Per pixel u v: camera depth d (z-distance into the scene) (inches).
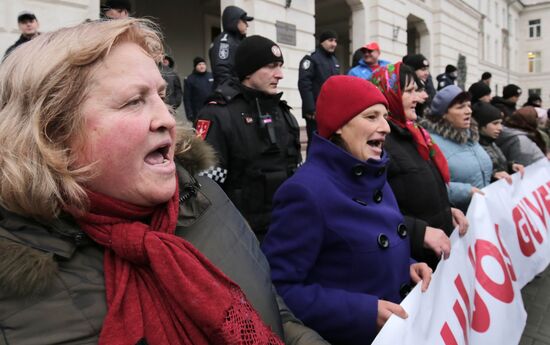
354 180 60.0
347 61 826.8
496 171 126.3
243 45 91.7
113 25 31.7
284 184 59.6
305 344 41.3
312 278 58.2
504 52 1347.2
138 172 31.2
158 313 30.7
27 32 151.6
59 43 30.6
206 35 480.1
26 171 28.5
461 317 68.7
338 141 63.7
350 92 60.7
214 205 41.5
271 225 59.7
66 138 30.2
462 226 82.6
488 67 1097.4
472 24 753.0
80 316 28.7
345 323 52.9
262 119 89.4
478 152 111.9
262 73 90.0
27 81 29.7
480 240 90.7
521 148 155.2
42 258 27.9
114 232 31.1
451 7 666.8
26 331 27.2
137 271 31.9
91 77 30.0
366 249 56.7
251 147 87.9
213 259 37.6
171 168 33.1
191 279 31.2
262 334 33.5
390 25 502.3
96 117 29.9
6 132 29.6
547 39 1539.1
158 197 32.2
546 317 126.2
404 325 51.4
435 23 637.9
